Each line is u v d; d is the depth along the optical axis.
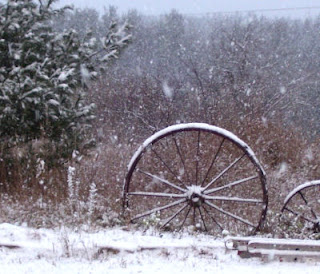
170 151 11.22
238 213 8.75
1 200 9.03
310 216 8.53
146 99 24.50
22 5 10.83
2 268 5.46
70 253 6.04
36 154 10.52
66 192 9.23
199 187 7.71
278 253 6.02
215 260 6.00
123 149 13.91
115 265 5.66
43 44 11.08
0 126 10.38
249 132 15.07
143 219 7.95
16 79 10.26
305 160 14.38
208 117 17.38
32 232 6.82
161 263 5.79
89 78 11.31
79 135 11.37
